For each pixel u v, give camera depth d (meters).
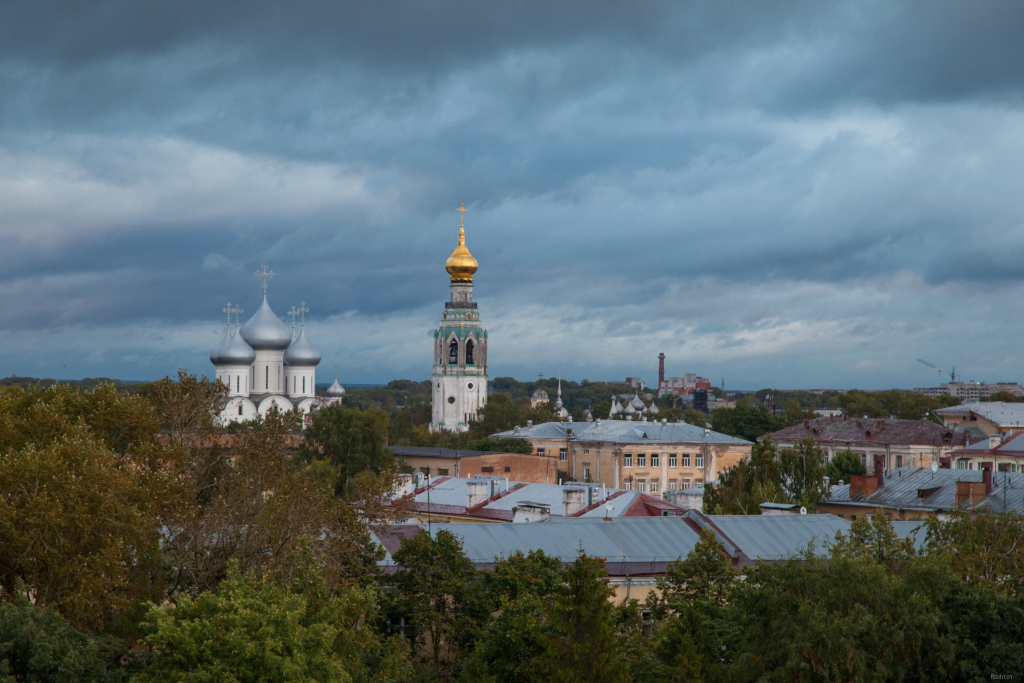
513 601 51.66
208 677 41.22
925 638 49.44
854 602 50.00
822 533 71.88
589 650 47.78
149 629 49.41
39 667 43.34
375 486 61.22
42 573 48.72
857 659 47.72
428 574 54.59
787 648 48.69
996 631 50.25
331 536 55.47
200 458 63.62
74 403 60.50
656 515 84.19
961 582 52.56
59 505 47.84
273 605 43.81
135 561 52.59
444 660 53.53
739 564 66.62
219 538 54.44
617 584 61.75
